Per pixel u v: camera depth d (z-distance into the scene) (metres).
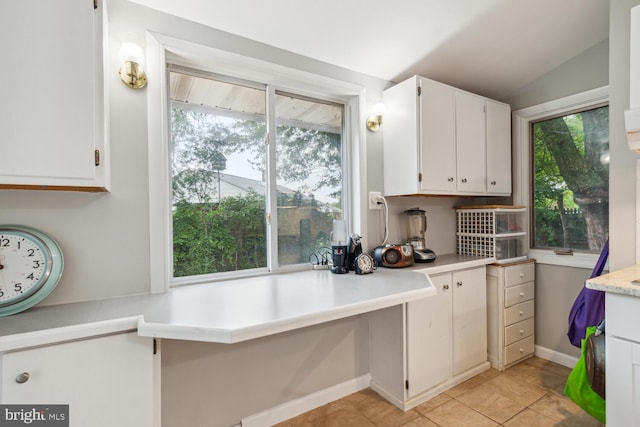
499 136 2.42
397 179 2.12
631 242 1.58
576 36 2.00
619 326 1.16
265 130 1.90
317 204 2.10
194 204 1.68
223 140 1.77
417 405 1.86
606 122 2.14
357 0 1.55
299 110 2.05
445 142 2.09
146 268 1.43
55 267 1.21
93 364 0.99
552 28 1.91
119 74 1.38
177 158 1.64
